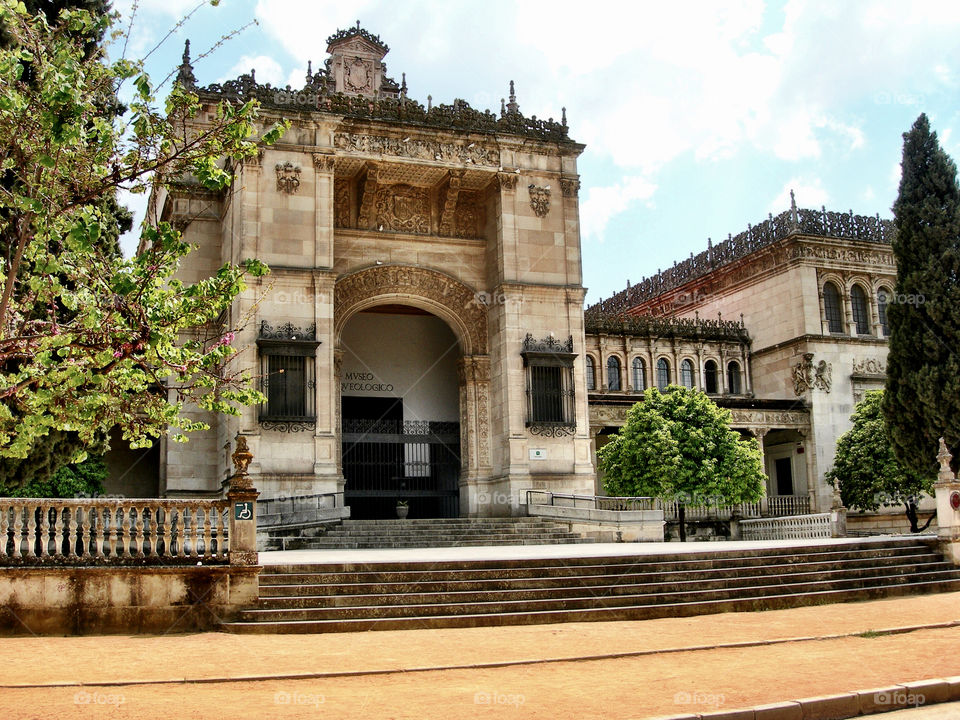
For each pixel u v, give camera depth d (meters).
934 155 43.78
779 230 57.34
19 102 14.20
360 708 11.97
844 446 50.09
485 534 36.50
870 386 55.72
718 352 58.47
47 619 18.16
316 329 38.84
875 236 57.91
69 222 14.87
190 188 42.38
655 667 14.80
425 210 44.78
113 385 16.23
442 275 43.97
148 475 45.25
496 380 43.03
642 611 20.75
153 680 13.62
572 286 43.12
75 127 14.02
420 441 46.34
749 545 30.47
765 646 16.80
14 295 18.75
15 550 18.42
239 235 38.69
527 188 43.38
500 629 19.00
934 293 42.28
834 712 12.18
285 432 37.88
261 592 19.88
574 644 16.89
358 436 45.34
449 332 49.03
